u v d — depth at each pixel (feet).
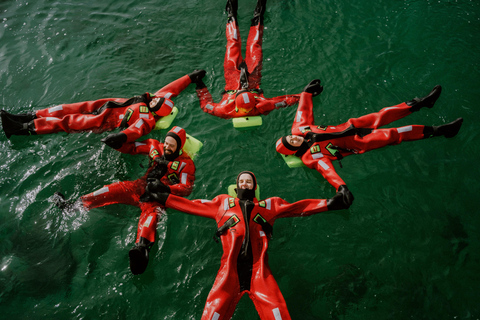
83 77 21.66
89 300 12.23
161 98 18.15
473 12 24.12
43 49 23.53
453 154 16.83
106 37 24.25
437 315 11.83
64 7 26.78
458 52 21.58
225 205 14.19
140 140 18.19
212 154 17.30
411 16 24.11
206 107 19.21
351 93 19.89
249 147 17.61
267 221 13.88
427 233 14.07
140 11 26.27
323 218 14.73
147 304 12.16
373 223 14.47
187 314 11.91
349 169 16.43
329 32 23.45
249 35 23.03
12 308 12.05
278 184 16.07
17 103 20.30
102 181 15.94
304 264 13.26
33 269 13.03
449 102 18.99
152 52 23.17
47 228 14.23
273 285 11.90
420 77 20.42
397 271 12.96
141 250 12.72
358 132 16.76
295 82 20.58
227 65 21.16
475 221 14.39
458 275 12.77
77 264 13.17
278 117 18.84
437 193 15.38
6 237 14.03
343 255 13.48
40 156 17.06
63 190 15.55
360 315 11.84
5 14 26.25
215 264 13.25
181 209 14.24
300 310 11.98
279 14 25.00
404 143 17.29
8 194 15.55
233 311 11.84
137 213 14.74
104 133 17.98
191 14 25.94
